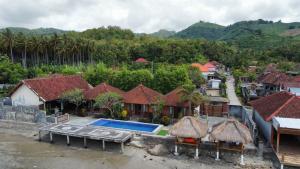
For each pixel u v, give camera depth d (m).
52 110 52.78
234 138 33.94
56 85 55.53
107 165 34.75
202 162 35.31
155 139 40.09
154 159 36.28
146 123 46.34
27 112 49.06
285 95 41.75
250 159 35.34
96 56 118.19
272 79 72.75
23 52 101.69
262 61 132.50
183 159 36.16
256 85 77.69
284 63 113.69
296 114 36.47
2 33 105.25
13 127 48.88
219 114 52.28
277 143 34.09
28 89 51.72
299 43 155.50
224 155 36.38
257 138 37.66
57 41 104.12
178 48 126.25
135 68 97.62
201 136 35.66
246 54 140.62
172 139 39.12
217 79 90.81
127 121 47.53
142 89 51.78
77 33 198.12
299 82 64.44
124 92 56.94
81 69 89.88
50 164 35.12
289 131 32.91
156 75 60.72
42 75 81.06
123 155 37.59
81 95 52.31
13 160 36.34
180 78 59.53
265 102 45.00
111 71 66.38
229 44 181.00
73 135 40.41
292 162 32.00
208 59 134.75
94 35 193.12
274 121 35.44
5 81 77.69
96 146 40.59
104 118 50.25
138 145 40.00
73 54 109.50
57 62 108.75
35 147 40.72
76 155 37.91
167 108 49.62
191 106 48.91
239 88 78.12
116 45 142.75
